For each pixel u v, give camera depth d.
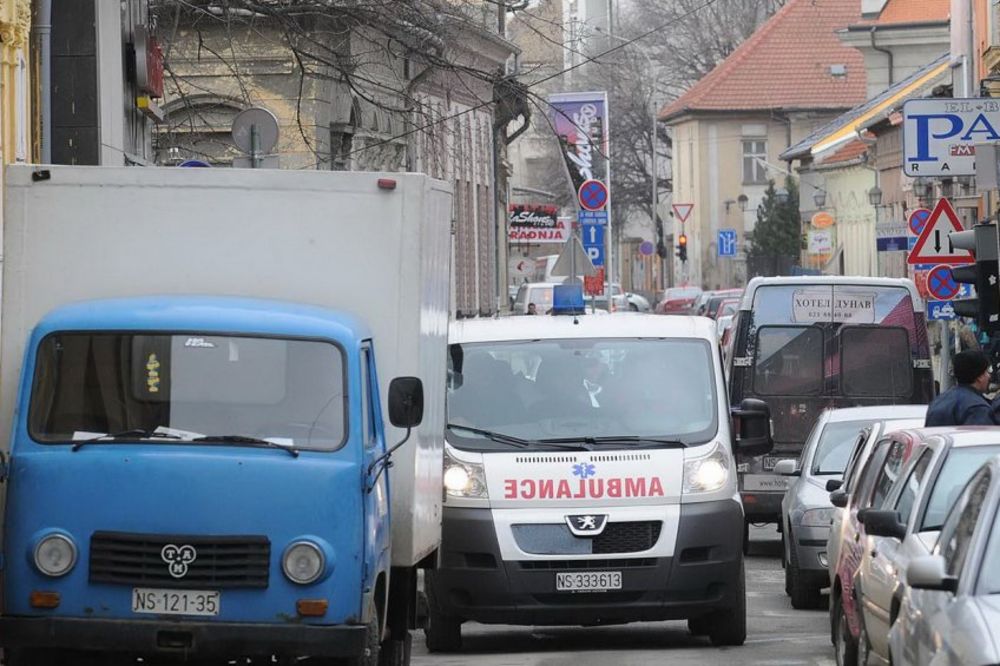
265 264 26.41
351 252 26.44
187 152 79.31
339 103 84.00
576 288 37.66
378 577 25.72
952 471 24.61
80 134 58.25
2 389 25.97
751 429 34.50
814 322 52.47
